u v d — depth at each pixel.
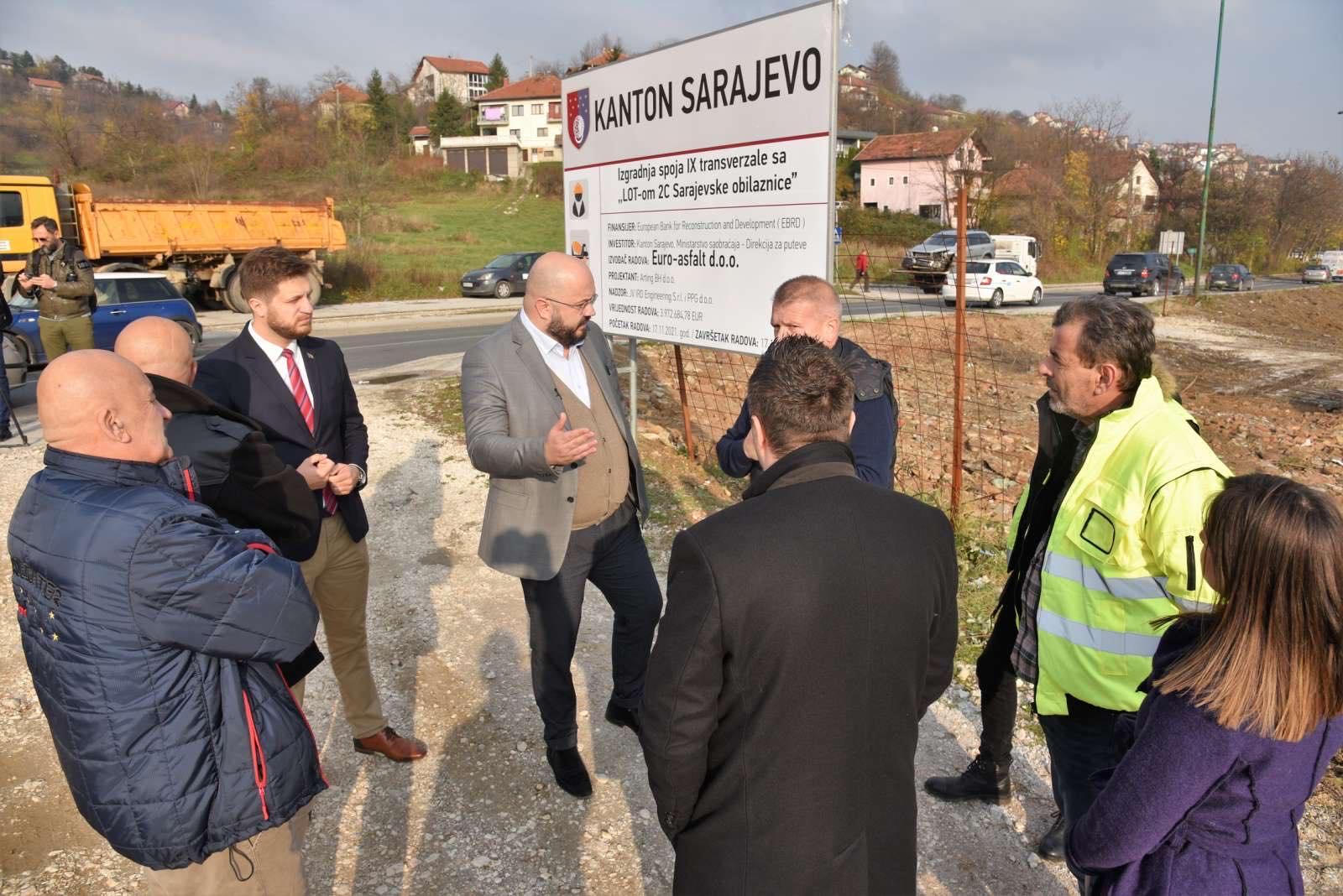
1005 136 58.91
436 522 5.72
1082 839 1.54
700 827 1.59
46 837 2.83
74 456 1.66
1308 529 1.27
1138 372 2.16
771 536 1.49
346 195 41.47
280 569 1.76
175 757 1.65
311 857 2.74
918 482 6.66
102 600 1.58
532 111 93.19
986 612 4.27
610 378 3.15
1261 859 1.41
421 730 3.44
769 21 4.60
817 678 1.49
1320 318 28.98
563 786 3.04
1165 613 2.05
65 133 49.47
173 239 19.00
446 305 23.20
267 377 2.78
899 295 22.77
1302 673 1.29
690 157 5.34
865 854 1.56
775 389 1.63
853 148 64.25
